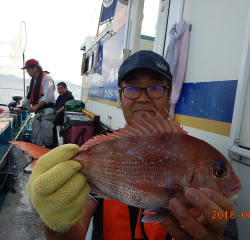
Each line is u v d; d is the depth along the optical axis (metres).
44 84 6.02
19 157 4.41
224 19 1.86
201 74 2.10
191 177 1.03
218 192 1.00
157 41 3.01
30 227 2.88
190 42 2.31
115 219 1.37
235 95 1.68
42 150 1.18
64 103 8.24
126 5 4.04
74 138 4.87
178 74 2.36
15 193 3.78
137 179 1.09
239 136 1.60
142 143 1.13
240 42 1.68
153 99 1.60
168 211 1.03
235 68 1.70
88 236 1.70
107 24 5.58
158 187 1.06
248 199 1.49
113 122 4.43
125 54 3.50
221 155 1.04
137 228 1.33
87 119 5.27
